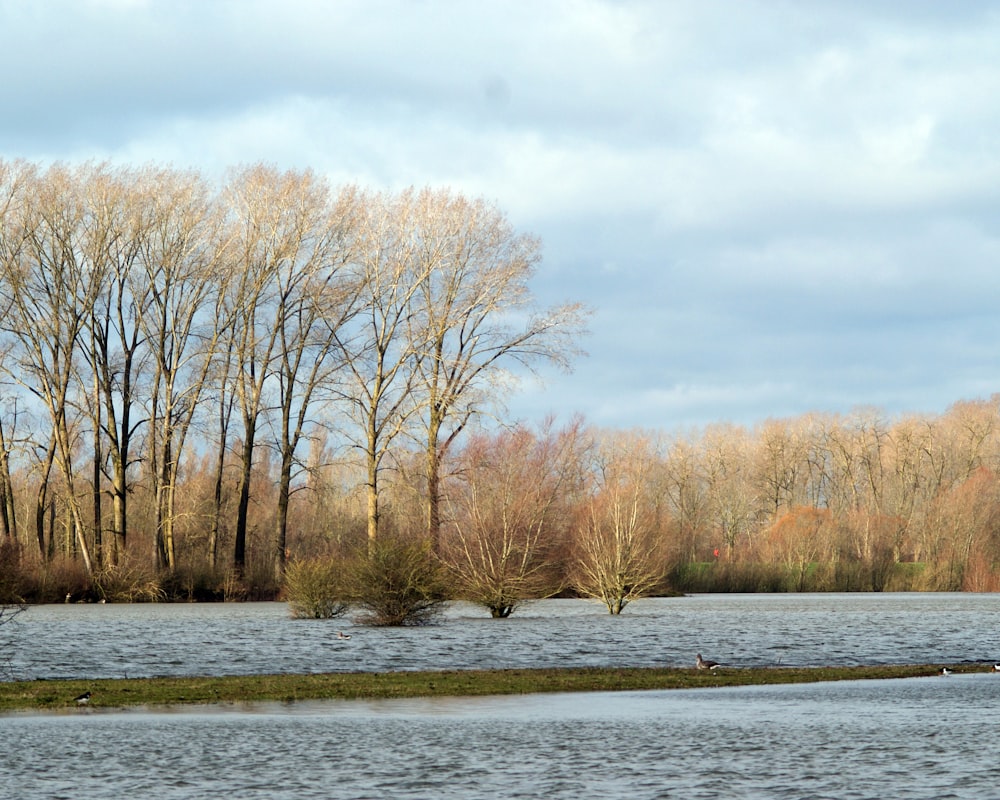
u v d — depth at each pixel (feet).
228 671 132.57
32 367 268.62
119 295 276.41
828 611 274.77
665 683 120.88
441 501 259.80
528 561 234.79
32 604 268.21
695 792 67.41
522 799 66.13
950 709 100.78
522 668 136.46
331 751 80.74
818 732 87.81
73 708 102.12
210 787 69.51
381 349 282.56
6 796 67.31
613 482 280.92
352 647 161.38
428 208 277.85
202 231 275.80
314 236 278.26
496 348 279.28
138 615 235.40
